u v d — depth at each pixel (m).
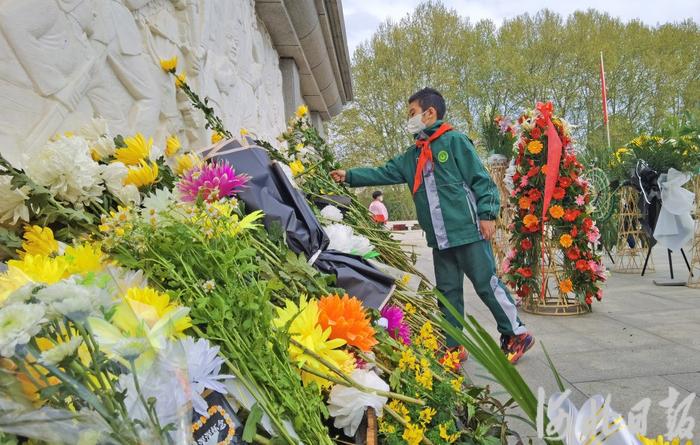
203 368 0.97
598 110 33.03
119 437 0.65
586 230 4.70
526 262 4.94
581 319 4.51
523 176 4.84
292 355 1.21
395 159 3.47
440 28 29.70
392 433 1.29
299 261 1.61
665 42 33.56
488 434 1.69
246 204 1.74
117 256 1.17
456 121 30.97
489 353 0.86
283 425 1.05
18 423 0.60
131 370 0.68
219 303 1.12
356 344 1.36
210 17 2.84
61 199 1.37
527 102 32.12
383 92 29.77
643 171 6.23
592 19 33.72
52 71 1.49
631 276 6.93
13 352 0.61
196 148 2.63
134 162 1.67
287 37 5.54
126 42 1.95
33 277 0.85
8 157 1.35
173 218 1.30
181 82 2.29
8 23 1.36
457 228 3.13
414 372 1.62
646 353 3.37
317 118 10.25
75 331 0.66
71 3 1.58
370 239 2.91
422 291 2.62
